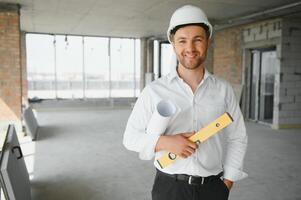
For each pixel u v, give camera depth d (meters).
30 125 5.75
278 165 4.04
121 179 3.49
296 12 5.93
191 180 1.23
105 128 6.73
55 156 4.43
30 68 10.80
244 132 1.35
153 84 1.27
